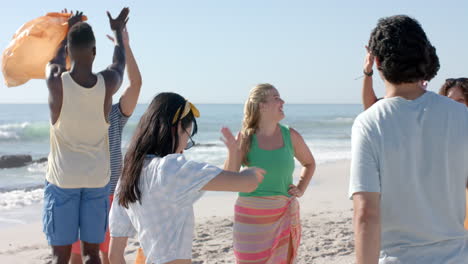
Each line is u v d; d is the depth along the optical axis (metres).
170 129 2.57
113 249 2.77
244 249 4.21
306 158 4.61
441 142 2.11
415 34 2.16
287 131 4.45
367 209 2.08
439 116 2.13
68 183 3.54
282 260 4.20
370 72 3.29
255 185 2.50
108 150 3.75
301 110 115.38
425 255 2.10
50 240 3.60
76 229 3.66
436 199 2.11
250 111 4.34
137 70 4.23
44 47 3.60
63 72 3.45
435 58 2.23
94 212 3.68
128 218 2.75
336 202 10.31
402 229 2.14
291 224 4.26
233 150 2.65
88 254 3.68
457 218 2.14
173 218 2.46
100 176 3.66
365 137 2.15
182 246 2.47
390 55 2.17
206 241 6.84
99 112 3.54
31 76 3.66
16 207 10.38
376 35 2.24
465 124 2.14
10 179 15.27
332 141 32.72
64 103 3.40
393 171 2.12
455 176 2.13
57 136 3.51
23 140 31.81
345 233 7.11
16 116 71.75
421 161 2.11
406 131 2.12
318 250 6.26
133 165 2.52
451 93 4.00
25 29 3.60
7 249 6.80
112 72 3.65
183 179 2.42
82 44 3.40
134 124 39.62
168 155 2.50
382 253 2.18
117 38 3.96
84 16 3.79
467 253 2.11
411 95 2.21
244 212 4.24
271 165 4.23
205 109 115.62
